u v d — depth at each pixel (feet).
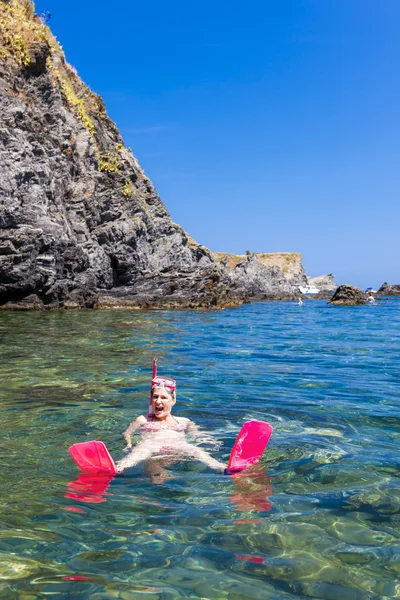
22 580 8.61
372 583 8.61
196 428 18.37
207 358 36.14
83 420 19.20
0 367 30.27
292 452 15.72
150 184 152.46
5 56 98.02
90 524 10.72
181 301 107.86
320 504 11.83
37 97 105.60
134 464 14.48
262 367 32.55
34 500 11.99
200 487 12.87
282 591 8.34
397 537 10.24
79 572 8.86
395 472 14.06
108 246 108.78
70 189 107.34
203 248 189.57
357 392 25.03
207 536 10.19
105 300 99.55
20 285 81.87
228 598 8.14
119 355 35.88
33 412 20.26
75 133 114.83
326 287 422.41
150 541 9.98
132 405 21.54
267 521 10.91
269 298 231.71
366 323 78.28
